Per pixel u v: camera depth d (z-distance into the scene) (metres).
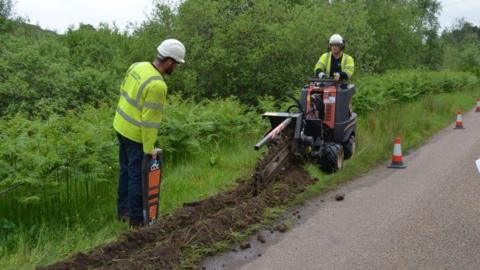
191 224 5.69
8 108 15.26
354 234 5.67
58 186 6.27
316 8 18.53
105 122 8.70
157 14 17.92
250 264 4.84
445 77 27.50
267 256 5.04
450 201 6.91
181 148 8.95
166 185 7.24
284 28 16.53
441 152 10.81
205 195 6.89
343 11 19.05
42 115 15.17
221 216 5.72
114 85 18.47
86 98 17.56
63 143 6.48
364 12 19.75
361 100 14.23
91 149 6.72
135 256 4.72
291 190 7.09
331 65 9.10
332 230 5.80
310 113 8.26
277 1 17.44
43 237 5.26
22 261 4.64
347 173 8.34
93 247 5.02
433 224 5.97
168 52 5.54
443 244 5.34
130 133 5.56
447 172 8.75
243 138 10.55
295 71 16.33
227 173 8.11
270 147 7.29
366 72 21.53
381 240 5.48
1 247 4.92
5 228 5.49
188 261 4.73
